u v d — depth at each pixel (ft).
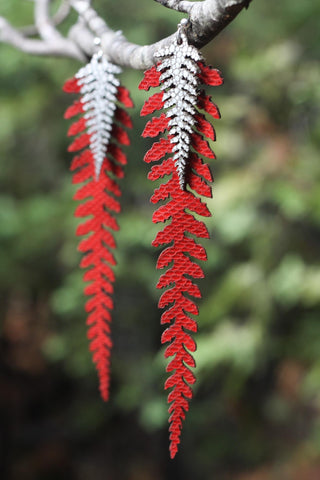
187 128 2.90
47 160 21.50
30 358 24.47
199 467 22.15
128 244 17.11
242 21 15.35
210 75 2.91
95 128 3.51
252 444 18.45
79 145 3.79
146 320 20.18
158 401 17.74
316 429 17.34
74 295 17.42
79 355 18.71
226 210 15.14
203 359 14.69
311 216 14.65
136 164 17.31
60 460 24.20
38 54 4.94
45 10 5.11
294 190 14.05
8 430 24.85
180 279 3.01
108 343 3.92
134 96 15.81
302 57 15.02
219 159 15.76
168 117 2.93
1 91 18.44
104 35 3.68
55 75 17.39
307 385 15.53
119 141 3.64
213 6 2.70
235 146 14.92
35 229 18.72
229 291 15.33
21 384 25.30
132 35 16.11
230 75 16.02
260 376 18.39
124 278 17.85
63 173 20.90
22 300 24.49
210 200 14.73
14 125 18.89
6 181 21.68
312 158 14.85
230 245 17.08
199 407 19.17
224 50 15.69
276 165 14.57
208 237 2.98
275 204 15.57
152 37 16.98
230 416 19.35
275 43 15.06
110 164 3.76
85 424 21.74
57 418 25.41
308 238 16.08
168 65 2.90
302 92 14.37
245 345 14.78
